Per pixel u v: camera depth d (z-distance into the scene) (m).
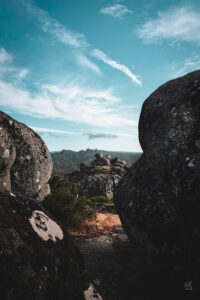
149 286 3.25
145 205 3.17
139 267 4.04
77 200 7.90
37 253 1.97
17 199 2.46
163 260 2.59
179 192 2.81
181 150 3.19
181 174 2.92
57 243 2.34
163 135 3.69
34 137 6.24
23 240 1.95
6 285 1.51
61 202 6.89
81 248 5.05
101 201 17.06
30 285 1.66
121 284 3.38
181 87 4.18
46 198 6.68
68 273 2.18
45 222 2.48
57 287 1.92
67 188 8.21
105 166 36.84
